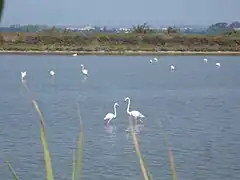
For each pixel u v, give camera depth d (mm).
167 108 38125
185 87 52562
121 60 95250
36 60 92375
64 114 34781
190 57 103938
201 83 56438
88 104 39938
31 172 19859
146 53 107812
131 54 107562
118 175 20000
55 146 24391
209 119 33156
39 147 24453
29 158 22109
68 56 103625
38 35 107688
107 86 53594
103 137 27266
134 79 61500
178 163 21609
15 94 45625
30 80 59312
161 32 113062
